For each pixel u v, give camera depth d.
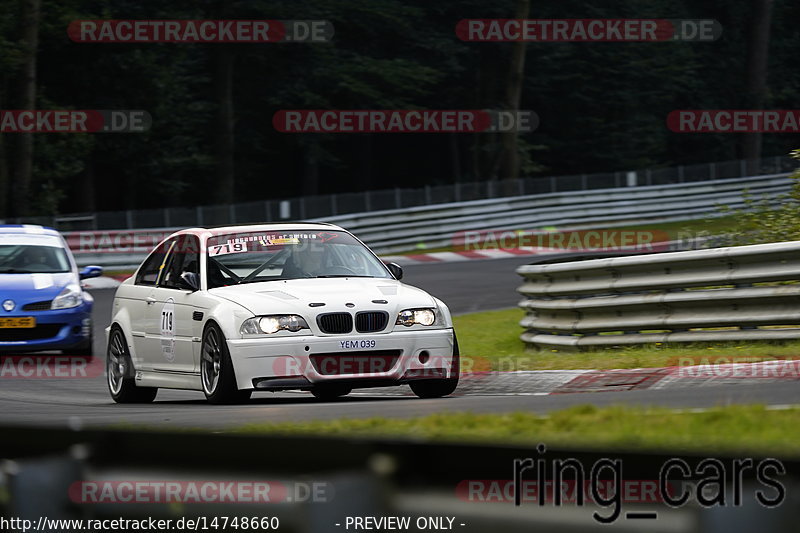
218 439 12.25
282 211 109.25
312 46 149.75
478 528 11.23
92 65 126.50
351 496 11.30
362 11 150.88
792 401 23.89
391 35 161.88
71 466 13.03
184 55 133.75
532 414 21.34
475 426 20.02
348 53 155.25
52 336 49.91
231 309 31.89
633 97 178.00
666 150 193.25
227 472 12.22
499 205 116.62
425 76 153.88
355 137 182.12
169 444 12.56
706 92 192.88
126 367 37.00
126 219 102.81
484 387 34.66
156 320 35.50
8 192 113.31
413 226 110.31
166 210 104.44
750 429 18.44
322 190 193.75
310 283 33.59
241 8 138.75
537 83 174.00
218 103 140.88
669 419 19.72
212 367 32.28
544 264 44.44
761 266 35.72
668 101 186.38
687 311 38.12
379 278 35.06
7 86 109.88
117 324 37.66
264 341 31.11
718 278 36.91
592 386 32.09
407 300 32.75
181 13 128.75
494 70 171.88
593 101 178.25
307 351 31.16
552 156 180.75
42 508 12.99
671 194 128.12
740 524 10.30
